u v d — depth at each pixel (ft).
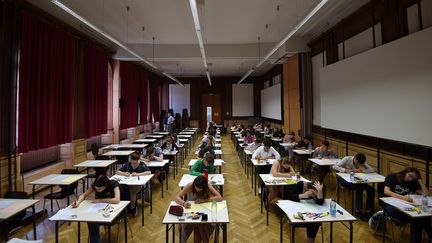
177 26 23.77
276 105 41.78
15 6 15.80
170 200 16.84
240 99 56.59
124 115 33.42
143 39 28.14
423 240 11.16
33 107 17.29
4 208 9.79
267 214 13.21
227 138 49.67
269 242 11.44
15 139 15.88
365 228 12.61
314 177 20.95
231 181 21.18
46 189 18.43
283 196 12.76
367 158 18.02
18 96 15.98
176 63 39.81
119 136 31.83
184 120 51.88
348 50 20.66
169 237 11.94
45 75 18.24
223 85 56.90
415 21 13.61
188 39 28.25
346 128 18.97
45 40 18.24
